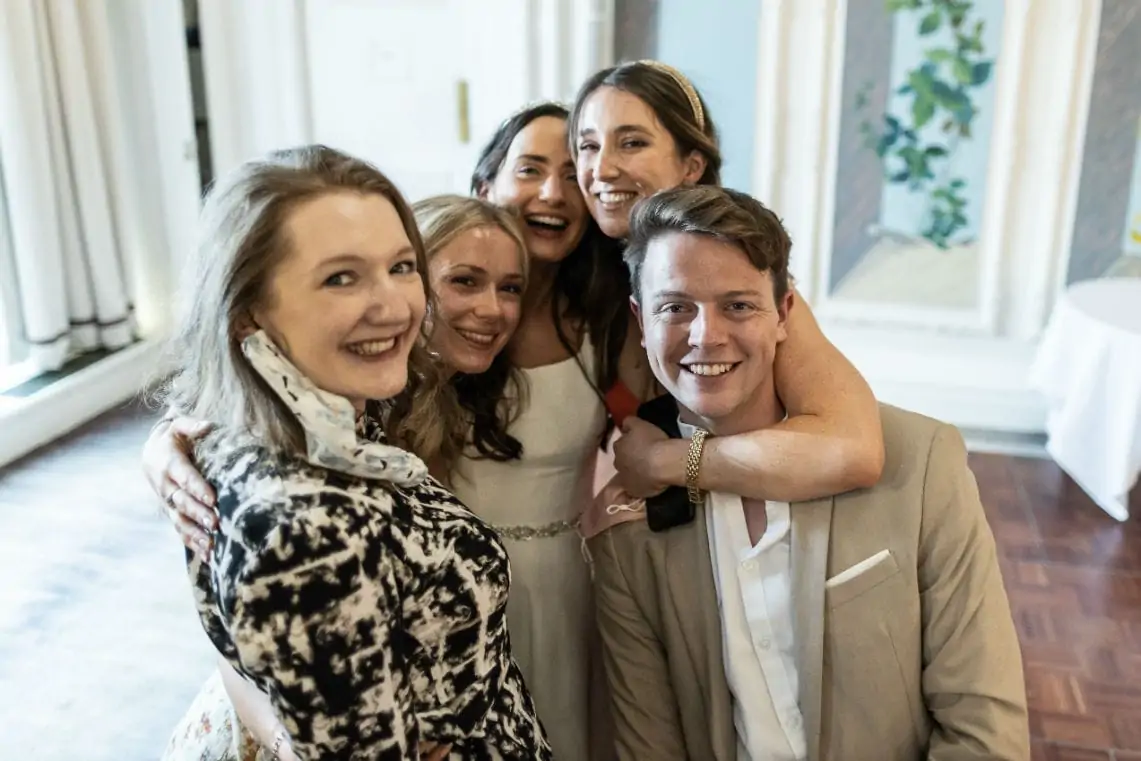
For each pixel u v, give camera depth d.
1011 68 3.89
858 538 1.35
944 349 4.29
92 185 4.38
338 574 0.99
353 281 1.05
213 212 1.06
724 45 4.17
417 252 1.16
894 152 4.11
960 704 1.32
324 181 1.05
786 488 1.33
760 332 1.29
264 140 4.78
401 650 1.06
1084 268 4.06
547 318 1.75
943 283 4.22
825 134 4.14
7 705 2.62
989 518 3.61
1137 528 3.51
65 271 4.43
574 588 1.81
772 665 1.39
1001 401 4.26
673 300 1.29
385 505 1.06
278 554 0.97
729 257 1.26
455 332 1.56
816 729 1.34
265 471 1.04
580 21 4.24
